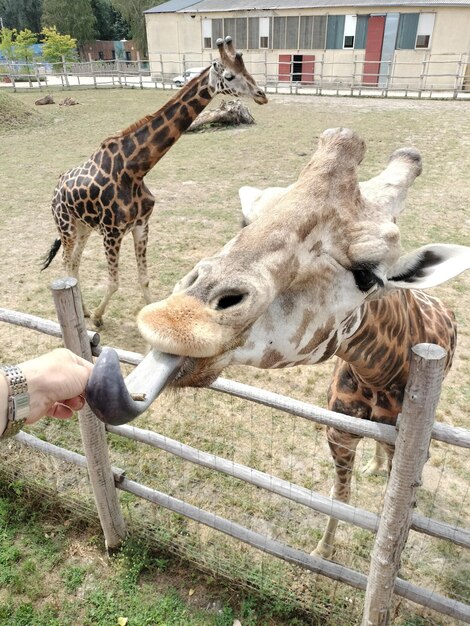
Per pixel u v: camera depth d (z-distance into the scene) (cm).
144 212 462
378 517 207
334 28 2114
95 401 114
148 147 432
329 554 270
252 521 299
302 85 2239
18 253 659
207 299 133
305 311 153
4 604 256
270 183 931
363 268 154
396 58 2075
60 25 4162
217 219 757
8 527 296
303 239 147
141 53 4000
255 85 466
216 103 1856
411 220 730
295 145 1202
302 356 161
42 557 279
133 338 478
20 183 962
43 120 1570
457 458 345
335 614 243
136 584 265
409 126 1362
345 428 191
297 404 200
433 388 152
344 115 1553
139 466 336
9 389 124
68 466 330
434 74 1973
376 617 212
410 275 167
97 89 2430
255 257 139
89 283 581
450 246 162
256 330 148
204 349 126
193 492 318
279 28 2220
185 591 262
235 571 262
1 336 474
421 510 308
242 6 2333
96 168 441
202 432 363
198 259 628
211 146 1230
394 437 182
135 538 281
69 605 256
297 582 260
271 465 337
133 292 556
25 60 3117
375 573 200
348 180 155
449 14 1945
